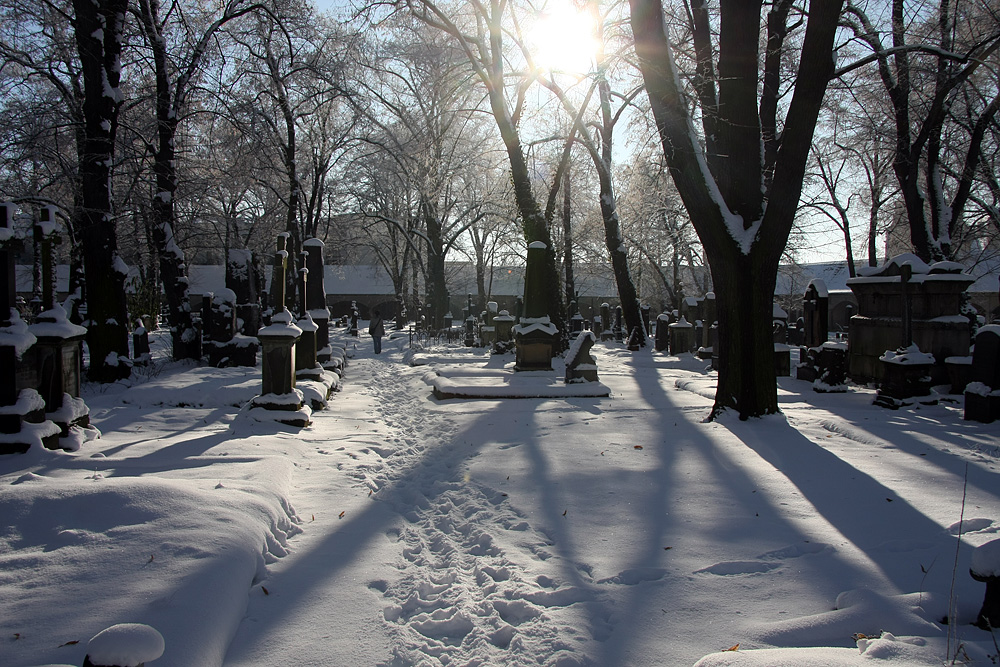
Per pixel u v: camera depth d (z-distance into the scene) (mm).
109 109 12961
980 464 6297
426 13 19766
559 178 22969
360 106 26250
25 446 6039
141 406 10484
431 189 28234
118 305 12719
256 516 4301
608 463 6531
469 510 5188
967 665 2566
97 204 12633
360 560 4137
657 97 8695
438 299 36469
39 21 15828
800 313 47031
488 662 2898
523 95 21797
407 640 3119
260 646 3025
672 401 10883
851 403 10422
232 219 34125
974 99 19688
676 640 3039
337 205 42438
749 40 8812
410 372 16500
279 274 8797
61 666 2338
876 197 25859
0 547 3625
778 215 8414
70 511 4008
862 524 4617
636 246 36188
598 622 3238
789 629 3068
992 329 8492
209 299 17266
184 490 4395
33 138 14781
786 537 4383
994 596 3010
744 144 8945
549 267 22219
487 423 9000
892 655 2646
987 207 20953
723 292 8789
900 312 12070
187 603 2984
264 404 8547
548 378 13922
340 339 34719
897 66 16312
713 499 5270
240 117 21500
